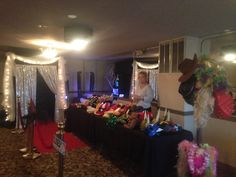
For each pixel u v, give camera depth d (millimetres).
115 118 3301
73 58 7859
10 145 4160
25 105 5699
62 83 6281
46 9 2365
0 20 2830
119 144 3129
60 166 2090
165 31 3287
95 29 3207
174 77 3787
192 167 2041
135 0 2043
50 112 6250
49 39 4141
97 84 8508
